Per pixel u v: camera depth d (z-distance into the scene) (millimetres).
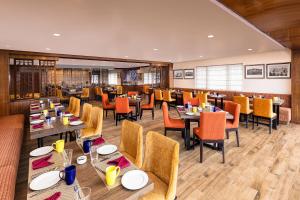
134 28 3188
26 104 5445
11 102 5188
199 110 3609
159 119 5863
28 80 5777
